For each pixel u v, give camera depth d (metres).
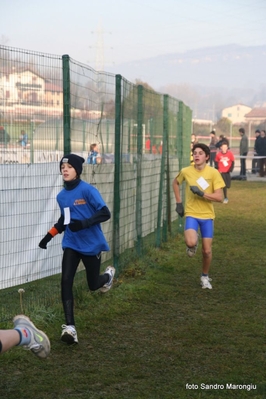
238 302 7.41
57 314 6.51
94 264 5.99
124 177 8.84
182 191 13.87
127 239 9.19
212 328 6.34
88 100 7.45
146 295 7.63
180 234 12.53
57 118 6.84
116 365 5.26
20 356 5.32
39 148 6.69
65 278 5.76
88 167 7.45
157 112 10.97
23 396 4.59
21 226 6.48
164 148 11.10
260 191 23.06
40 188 6.72
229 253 10.59
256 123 76.81
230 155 18.67
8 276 6.35
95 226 5.90
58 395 4.62
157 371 5.15
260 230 13.32
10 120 6.26
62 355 5.45
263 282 8.45
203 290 7.99
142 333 6.14
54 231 5.87
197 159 7.93
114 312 6.80
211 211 8.02
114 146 8.30
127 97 8.80
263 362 5.39
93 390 4.73
